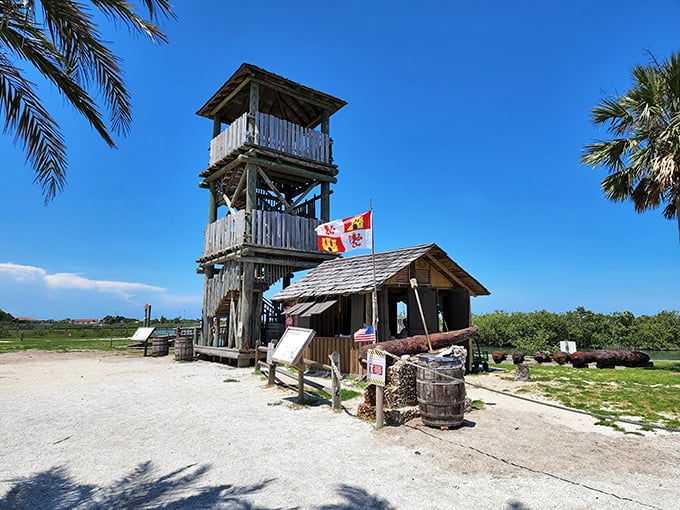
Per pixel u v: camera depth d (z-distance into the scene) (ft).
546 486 14.87
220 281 58.18
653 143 45.62
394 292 47.09
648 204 50.14
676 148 42.27
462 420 22.30
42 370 47.93
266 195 64.85
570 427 22.43
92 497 14.44
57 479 16.03
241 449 19.26
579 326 87.45
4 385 37.27
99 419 24.82
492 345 101.24
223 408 27.43
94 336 116.57
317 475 16.10
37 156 21.36
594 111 49.65
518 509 13.19
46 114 20.84
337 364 26.86
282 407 27.55
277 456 18.28
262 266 55.01
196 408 27.53
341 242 37.50
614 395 30.48
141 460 17.99
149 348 80.69
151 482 15.70
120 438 21.08
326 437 20.86
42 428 22.95
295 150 57.72
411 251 43.57
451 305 48.93
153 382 38.55
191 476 16.20
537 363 56.34
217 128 65.46
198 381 38.96
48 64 20.44
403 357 25.40
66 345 86.22
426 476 15.84
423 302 44.14
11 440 20.85
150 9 19.47
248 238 51.75
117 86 21.50
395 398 24.35
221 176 62.28
